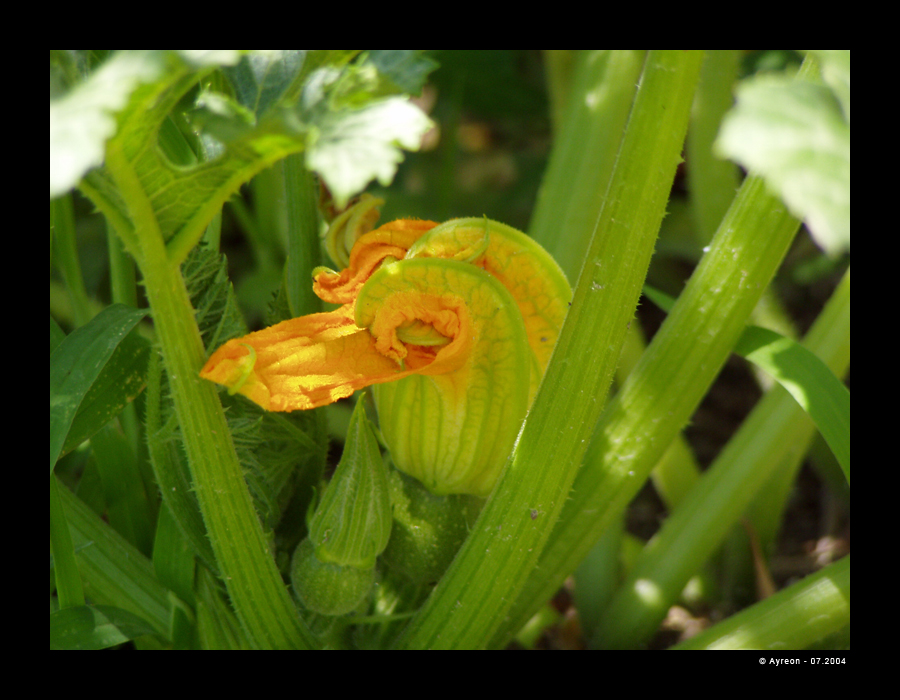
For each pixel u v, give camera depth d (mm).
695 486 627
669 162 479
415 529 539
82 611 526
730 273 544
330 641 564
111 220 456
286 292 571
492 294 498
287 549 584
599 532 569
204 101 445
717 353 552
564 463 499
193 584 549
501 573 510
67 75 456
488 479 529
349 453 503
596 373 492
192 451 483
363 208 545
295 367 480
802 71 510
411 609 570
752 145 392
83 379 509
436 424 520
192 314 472
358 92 438
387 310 494
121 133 435
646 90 474
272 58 468
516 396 513
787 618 563
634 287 488
